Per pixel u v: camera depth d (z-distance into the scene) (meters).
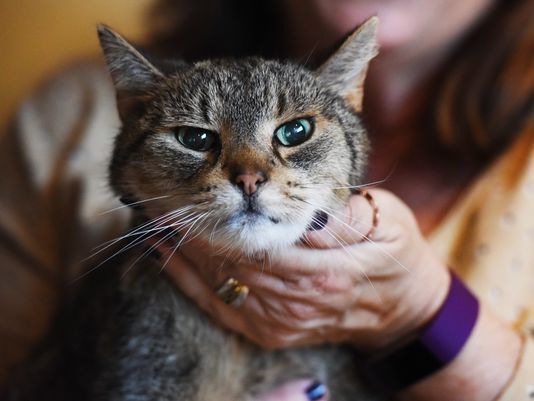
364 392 0.45
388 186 0.52
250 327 0.42
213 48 0.57
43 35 0.78
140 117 0.42
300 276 0.39
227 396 0.43
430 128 0.53
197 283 0.41
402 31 0.49
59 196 0.55
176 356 0.42
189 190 0.39
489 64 0.51
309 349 0.45
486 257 0.48
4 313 0.54
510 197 0.49
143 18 0.60
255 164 0.38
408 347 0.42
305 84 0.41
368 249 0.39
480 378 0.42
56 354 0.48
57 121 0.57
